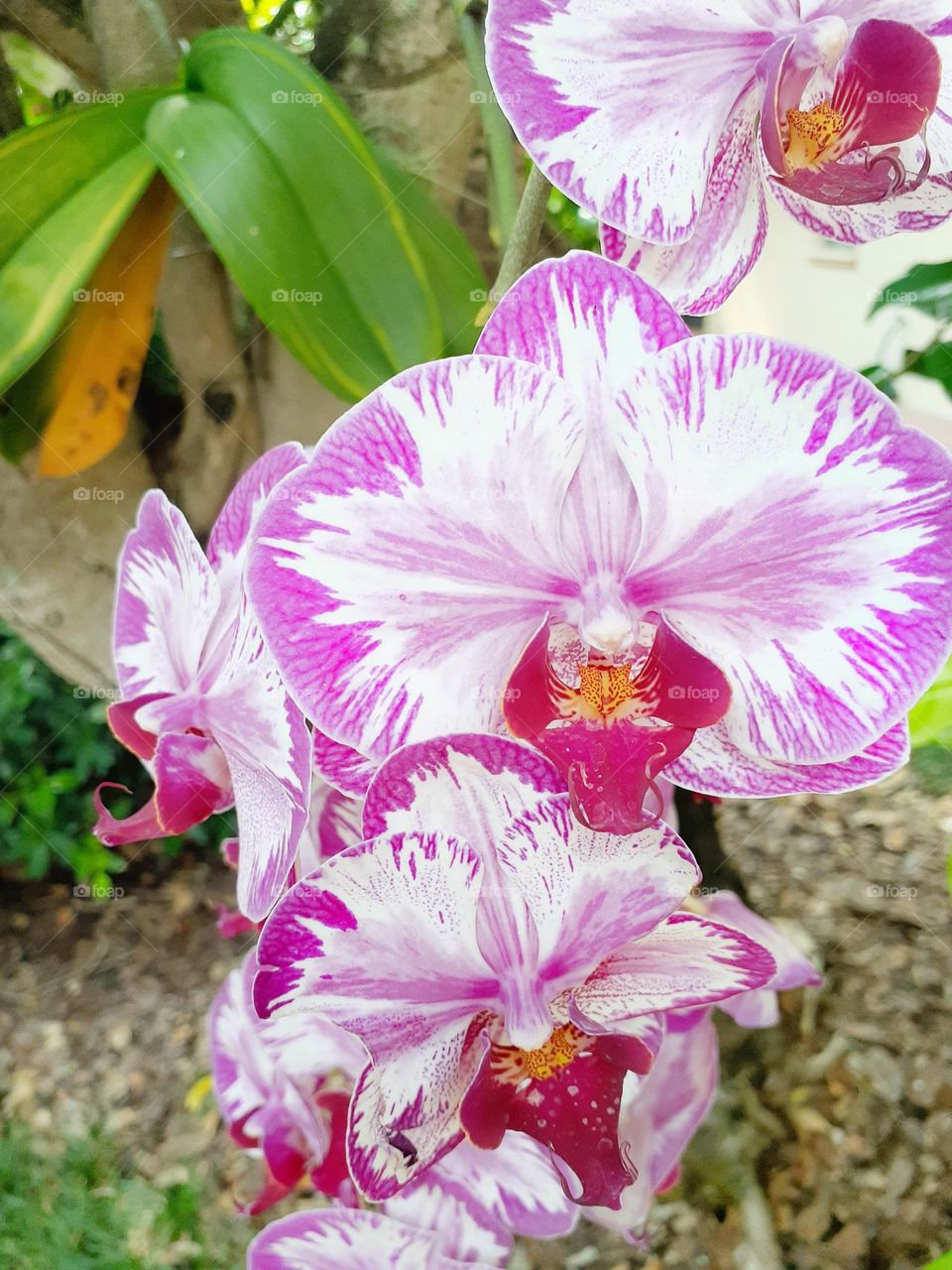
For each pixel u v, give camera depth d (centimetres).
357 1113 16
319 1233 23
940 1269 20
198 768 22
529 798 16
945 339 32
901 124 20
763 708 17
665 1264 39
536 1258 40
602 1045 18
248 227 24
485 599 16
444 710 16
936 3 20
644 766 16
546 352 15
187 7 30
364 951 16
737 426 15
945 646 16
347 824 20
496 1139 18
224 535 20
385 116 29
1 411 31
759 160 21
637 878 17
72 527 36
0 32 30
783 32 19
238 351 34
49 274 25
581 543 16
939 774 34
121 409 32
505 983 18
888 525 15
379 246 25
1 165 25
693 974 18
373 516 15
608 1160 18
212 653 21
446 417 14
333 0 29
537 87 18
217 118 25
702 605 17
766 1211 37
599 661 17
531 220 20
